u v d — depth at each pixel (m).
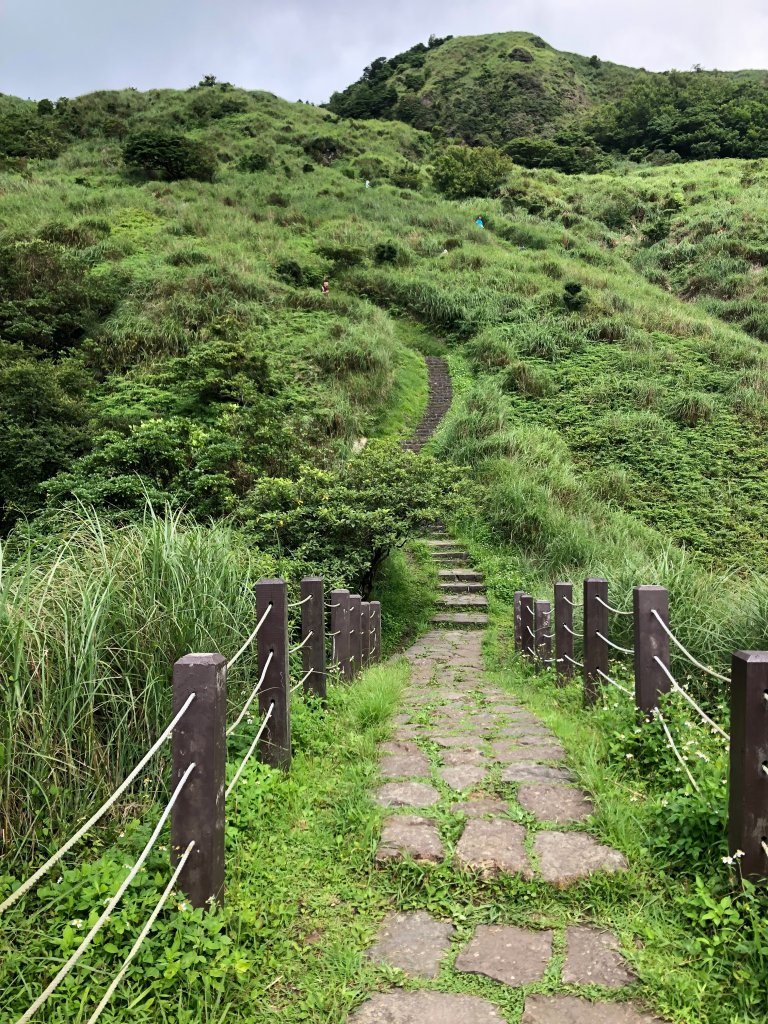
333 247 22.53
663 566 6.05
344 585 7.07
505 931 2.14
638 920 2.15
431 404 16.19
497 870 2.39
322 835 2.69
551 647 6.10
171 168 30.61
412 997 1.87
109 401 11.06
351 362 16.08
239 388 11.16
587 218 33.81
